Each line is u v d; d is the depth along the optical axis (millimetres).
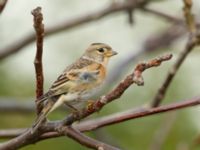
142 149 14312
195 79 15094
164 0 13875
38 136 7195
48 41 16234
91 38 16734
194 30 9094
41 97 6887
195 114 14211
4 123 14609
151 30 17328
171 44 15516
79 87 8242
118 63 14938
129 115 7430
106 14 13023
